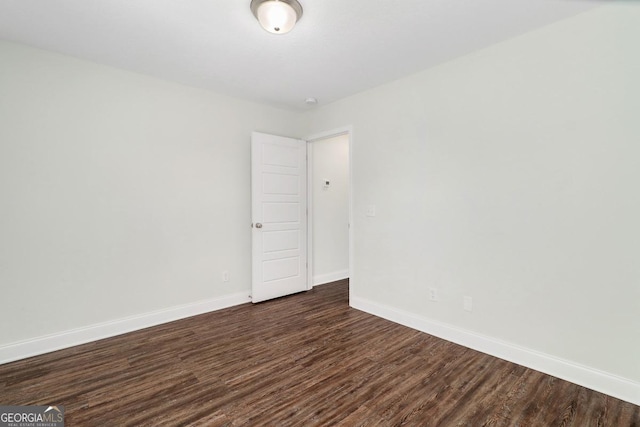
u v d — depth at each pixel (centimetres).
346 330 289
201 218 334
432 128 278
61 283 255
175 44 240
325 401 185
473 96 251
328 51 251
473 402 184
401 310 305
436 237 276
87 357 239
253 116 373
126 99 286
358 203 344
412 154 293
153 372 217
